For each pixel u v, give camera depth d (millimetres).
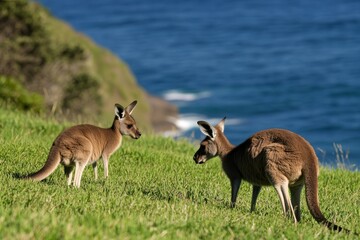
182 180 21000
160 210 14680
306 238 13312
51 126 30969
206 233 12656
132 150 25719
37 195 14875
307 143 16078
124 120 21062
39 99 44594
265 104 137000
